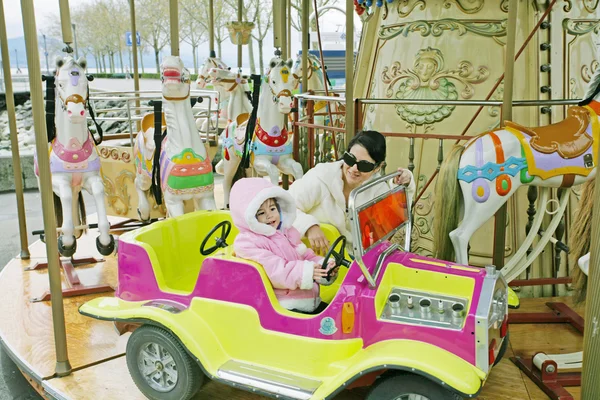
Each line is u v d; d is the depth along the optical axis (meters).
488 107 3.38
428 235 3.60
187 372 2.23
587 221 2.68
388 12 3.75
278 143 4.38
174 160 3.44
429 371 1.77
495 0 3.34
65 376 2.58
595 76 2.78
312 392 1.96
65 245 3.49
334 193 2.64
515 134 2.74
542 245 2.99
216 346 2.22
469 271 2.10
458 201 2.80
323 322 2.08
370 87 3.93
